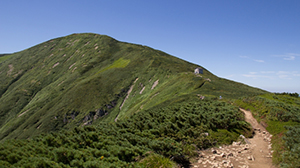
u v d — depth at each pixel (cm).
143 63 13900
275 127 2133
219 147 1769
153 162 1341
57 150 1403
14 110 12169
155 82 10838
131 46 18688
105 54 16888
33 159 1309
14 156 1349
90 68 15050
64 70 15875
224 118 2302
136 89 11119
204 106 2956
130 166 1305
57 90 12575
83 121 9481
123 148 1466
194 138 1925
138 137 1883
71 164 1295
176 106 3222
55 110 9994
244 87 8906
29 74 16400
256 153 1627
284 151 1463
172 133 2053
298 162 1228
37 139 1850
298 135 1658
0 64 18375
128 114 8238
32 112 10806
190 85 7812
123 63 14712
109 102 10456
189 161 1471
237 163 1433
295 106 2830
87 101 10469
